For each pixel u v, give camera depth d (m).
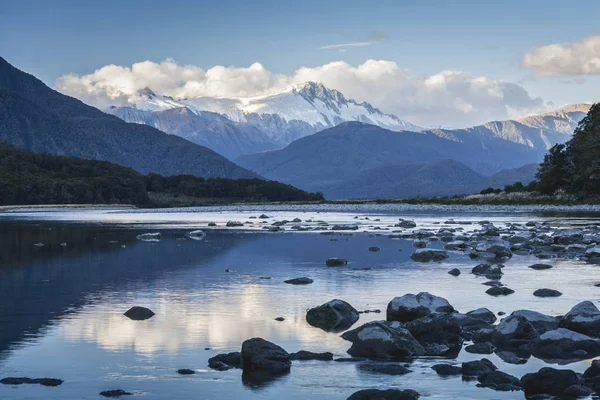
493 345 17.50
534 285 26.73
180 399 13.36
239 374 15.00
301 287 26.70
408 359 16.28
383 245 45.91
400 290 25.81
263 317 20.86
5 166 182.25
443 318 18.16
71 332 18.78
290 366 15.57
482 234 51.28
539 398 13.27
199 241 50.34
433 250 36.91
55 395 13.55
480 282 27.75
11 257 38.53
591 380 13.83
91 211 140.50
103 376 14.82
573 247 40.03
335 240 50.50
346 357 16.42
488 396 13.47
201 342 17.75
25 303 23.14
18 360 16.00
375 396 13.10
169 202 195.88
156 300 23.78
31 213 126.19
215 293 25.28
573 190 129.00
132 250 42.94
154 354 16.55
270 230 63.41
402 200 149.62
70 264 34.97
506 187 151.88
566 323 18.36
